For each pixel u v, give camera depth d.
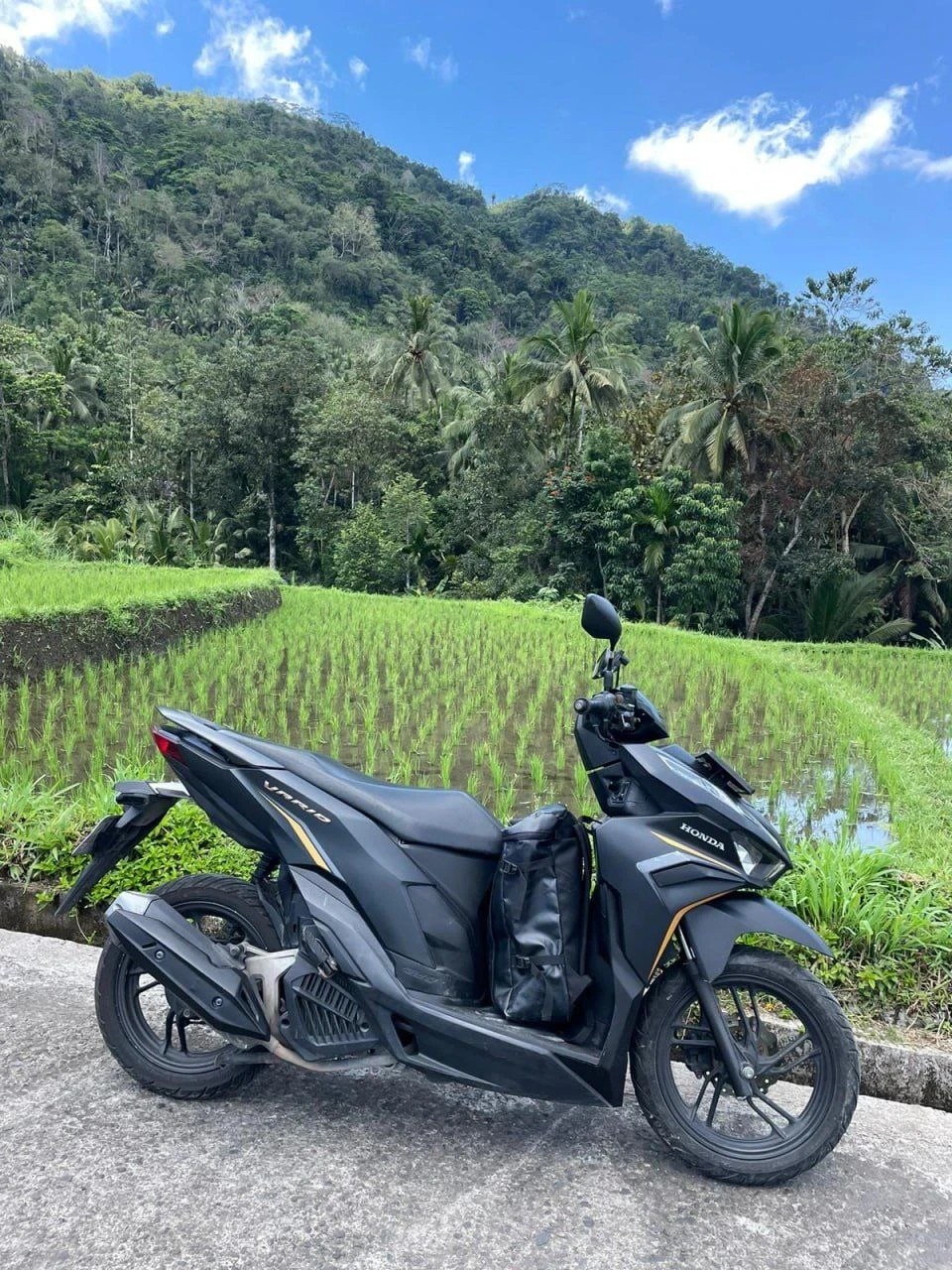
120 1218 2.37
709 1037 2.73
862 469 30.81
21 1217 2.35
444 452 46.19
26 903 4.14
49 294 90.56
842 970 3.51
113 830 2.99
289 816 2.83
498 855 2.87
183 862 4.04
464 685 11.52
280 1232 2.34
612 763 2.86
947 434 32.72
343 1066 2.75
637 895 2.65
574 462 34.28
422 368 49.25
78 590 14.37
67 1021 3.36
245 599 17.06
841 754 8.51
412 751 7.98
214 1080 2.91
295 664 12.16
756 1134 2.91
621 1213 2.49
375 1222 2.40
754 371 31.19
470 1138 2.81
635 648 15.60
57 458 55.59
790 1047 2.71
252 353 47.22
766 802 7.04
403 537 40.84
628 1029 2.64
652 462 34.16
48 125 134.38
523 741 7.83
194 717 3.04
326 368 56.97
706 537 29.89
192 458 47.06
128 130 167.38
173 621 13.39
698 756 2.91
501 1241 2.36
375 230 135.75
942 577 33.97
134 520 38.62
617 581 31.73
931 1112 3.14
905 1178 2.73
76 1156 2.61
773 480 31.89
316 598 22.86
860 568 36.25
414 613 19.81
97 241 113.69
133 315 86.94
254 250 124.75
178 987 2.79
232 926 3.10
